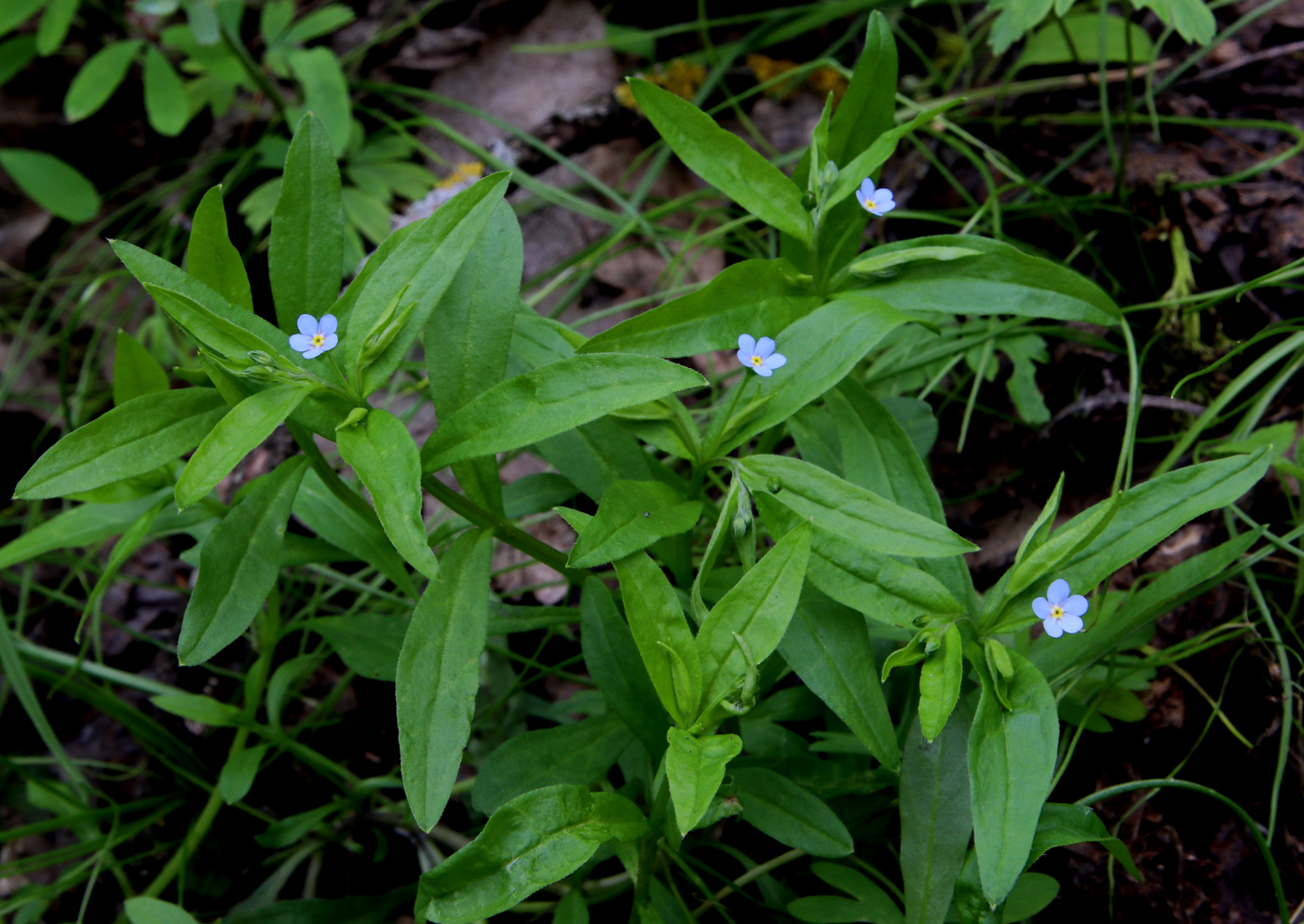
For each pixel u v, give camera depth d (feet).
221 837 0.94
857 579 0.72
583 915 0.78
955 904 0.76
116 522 0.86
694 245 1.08
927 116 0.75
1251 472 0.71
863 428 0.77
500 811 0.69
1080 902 0.83
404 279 0.73
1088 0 1.10
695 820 0.65
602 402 0.69
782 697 0.83
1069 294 0.76
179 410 0.73
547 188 1.15
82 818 0.90
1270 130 1.01
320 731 0.97
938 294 0.77
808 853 0.78
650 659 0.70
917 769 0.73
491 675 0.91
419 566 0.67
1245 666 0.85
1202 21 0.92
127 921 0.88
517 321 0.82
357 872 0.92
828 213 0.78
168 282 0.72
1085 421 0.95
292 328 0.74
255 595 0.72
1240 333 0.94
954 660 0.69
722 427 0.75
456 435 0.71
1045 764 0.68
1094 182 1.02
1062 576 0.72
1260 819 0.82
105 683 0.98
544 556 0.77
